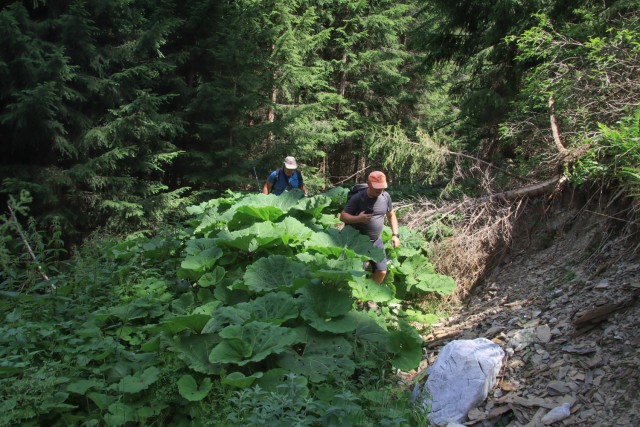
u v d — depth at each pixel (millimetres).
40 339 4062
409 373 4316
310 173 14375
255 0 12703
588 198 5309
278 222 6535
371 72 18172
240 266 5508
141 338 4395
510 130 6289
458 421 3348
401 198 8156
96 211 9992
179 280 5785
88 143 9164
